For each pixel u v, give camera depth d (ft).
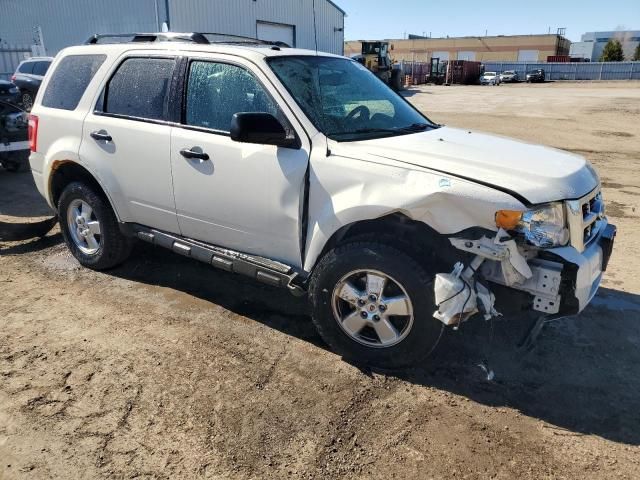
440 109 73.82
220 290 15.15
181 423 9.70
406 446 9.23
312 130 11.41
